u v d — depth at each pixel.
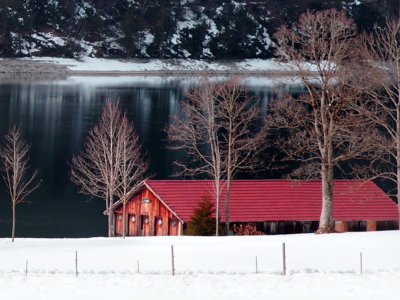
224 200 67.38
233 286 33.62
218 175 62.72
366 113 54.72
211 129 66.06
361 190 70.69
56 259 42.25
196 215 61.38
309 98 58.34
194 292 32.50
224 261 40.84
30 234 77.19
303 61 56.72
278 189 70.06
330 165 56.72
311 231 66.38
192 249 46.12
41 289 33.16
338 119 55.91
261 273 36.69
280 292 32.47
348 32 55.88
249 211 66.12
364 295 31.86
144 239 55.19
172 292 32.53
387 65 58.16
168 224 66.44
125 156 71.44
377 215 67.31
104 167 76.00
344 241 48.59
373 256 42.25
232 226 64.56
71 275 36.38
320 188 70.88
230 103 66.06
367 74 54.12
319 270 37.28
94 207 92.69
